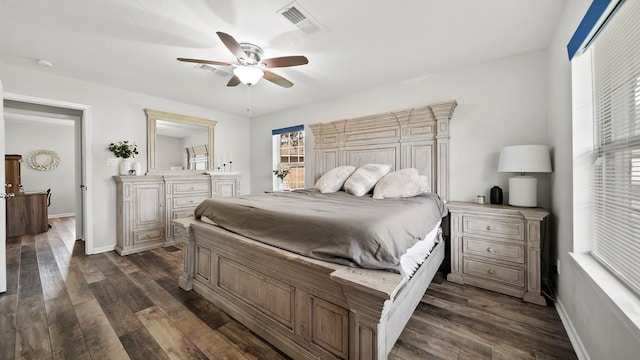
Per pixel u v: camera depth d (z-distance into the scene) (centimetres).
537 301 201
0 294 218
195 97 390
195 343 157
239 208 196
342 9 183
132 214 338
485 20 196
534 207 223
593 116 154
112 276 258
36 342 156
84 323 176
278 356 146
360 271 120
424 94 306
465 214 239
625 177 120
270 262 158
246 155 519
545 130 236
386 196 260
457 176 283
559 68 195
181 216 386
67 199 644
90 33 213
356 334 118
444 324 174
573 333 154
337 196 281
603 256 140
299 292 144
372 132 341
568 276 170
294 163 458
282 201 230
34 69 284
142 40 224
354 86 342
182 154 416
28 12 184
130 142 362
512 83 252
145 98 377
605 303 114
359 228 131
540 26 203
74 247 362
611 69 132
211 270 207
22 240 402
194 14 189
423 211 198
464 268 240
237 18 193
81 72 293
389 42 229
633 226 112
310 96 385
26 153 593
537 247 204
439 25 203
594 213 152
